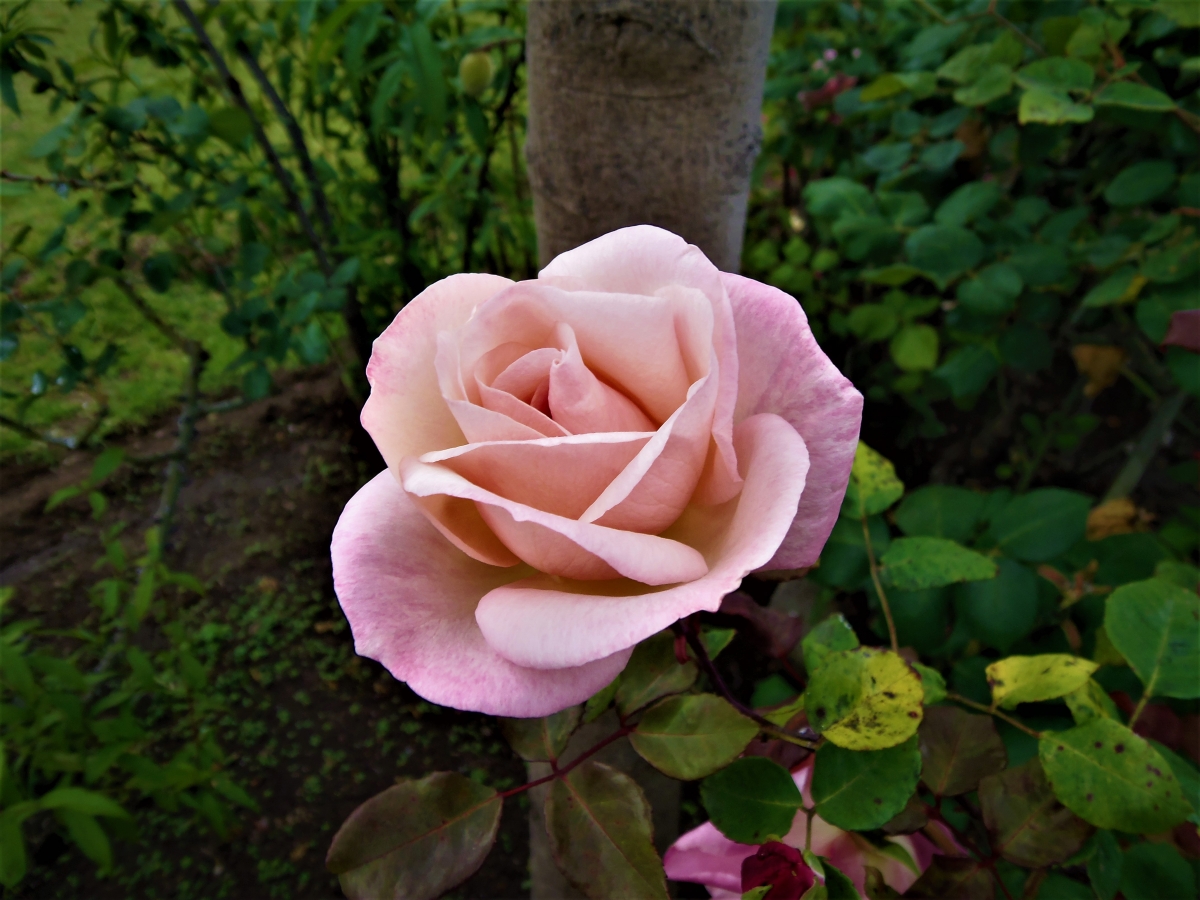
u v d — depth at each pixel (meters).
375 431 0.21
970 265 0.50
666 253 0.21
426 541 0.22
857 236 0.56
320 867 0.64
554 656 0.18
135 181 0.61
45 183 0.58
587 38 0.30
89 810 0.42
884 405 0.87
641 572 0.18
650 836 0.22
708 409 0.19
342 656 0.80
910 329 0.63
